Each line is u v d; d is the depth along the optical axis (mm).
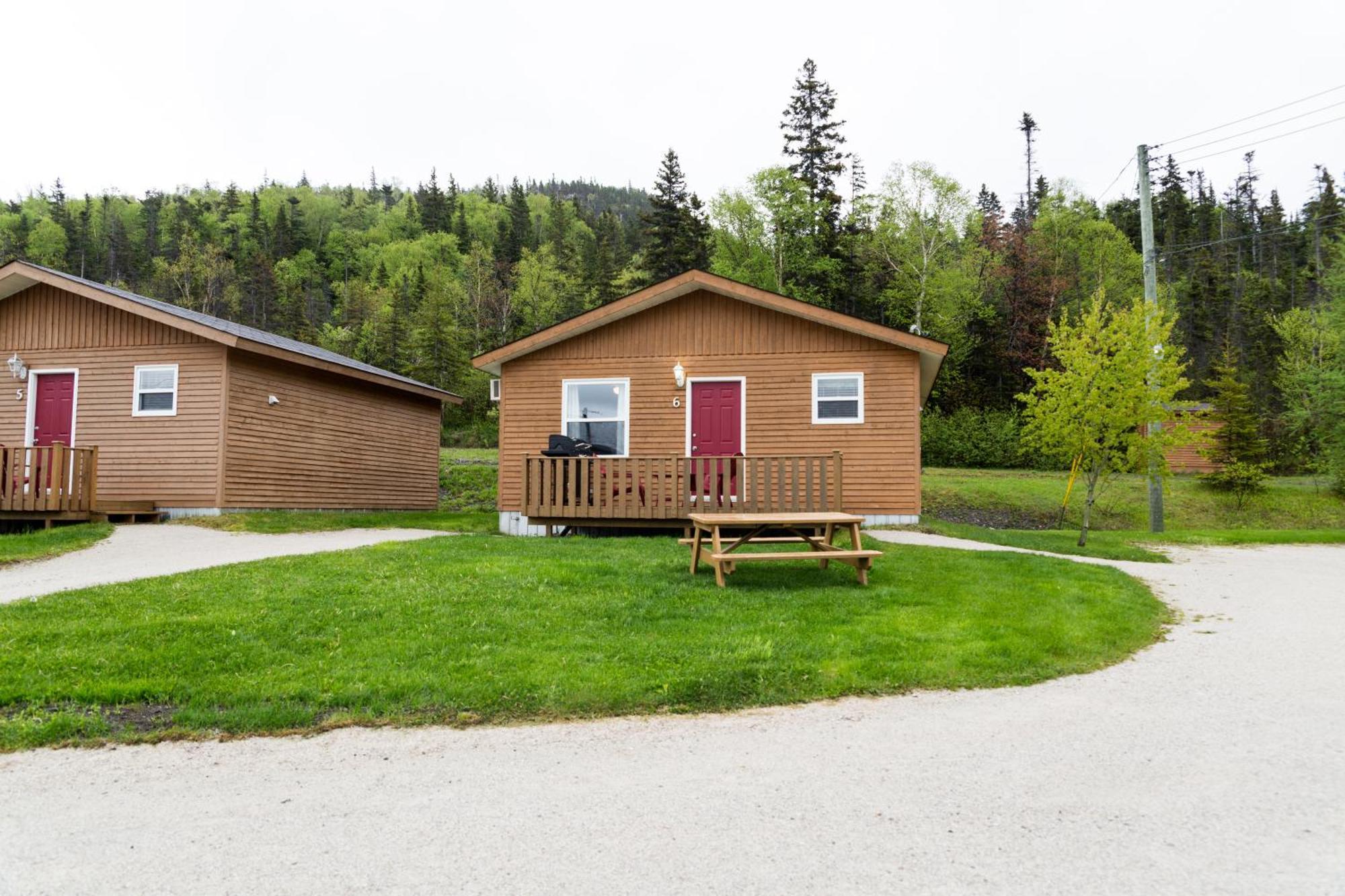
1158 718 4715
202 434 15391
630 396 15000
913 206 41938
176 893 2824
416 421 22344
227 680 5320
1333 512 24250
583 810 3520
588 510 12133
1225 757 4062
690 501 11797
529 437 15195
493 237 100500
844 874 2891
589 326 14867
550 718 4840
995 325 42344
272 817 3500
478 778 3930
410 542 11266
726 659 5629
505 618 6660
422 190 122875
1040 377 15719
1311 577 10430
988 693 5277
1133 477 27719
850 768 3975
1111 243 43906
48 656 5711
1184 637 6945
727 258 43094
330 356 18859
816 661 5672
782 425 14555
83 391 16094
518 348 15047
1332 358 27578
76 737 4582
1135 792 3631
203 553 11211
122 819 3506
